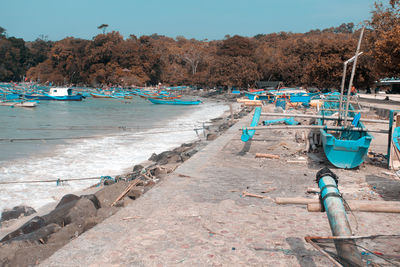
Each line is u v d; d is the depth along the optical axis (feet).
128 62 473.67
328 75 152.56
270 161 37.70
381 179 29.76
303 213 20.89
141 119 122.83
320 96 106.01
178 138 77.30
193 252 15.65
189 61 475.72
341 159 33.47
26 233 22.21
